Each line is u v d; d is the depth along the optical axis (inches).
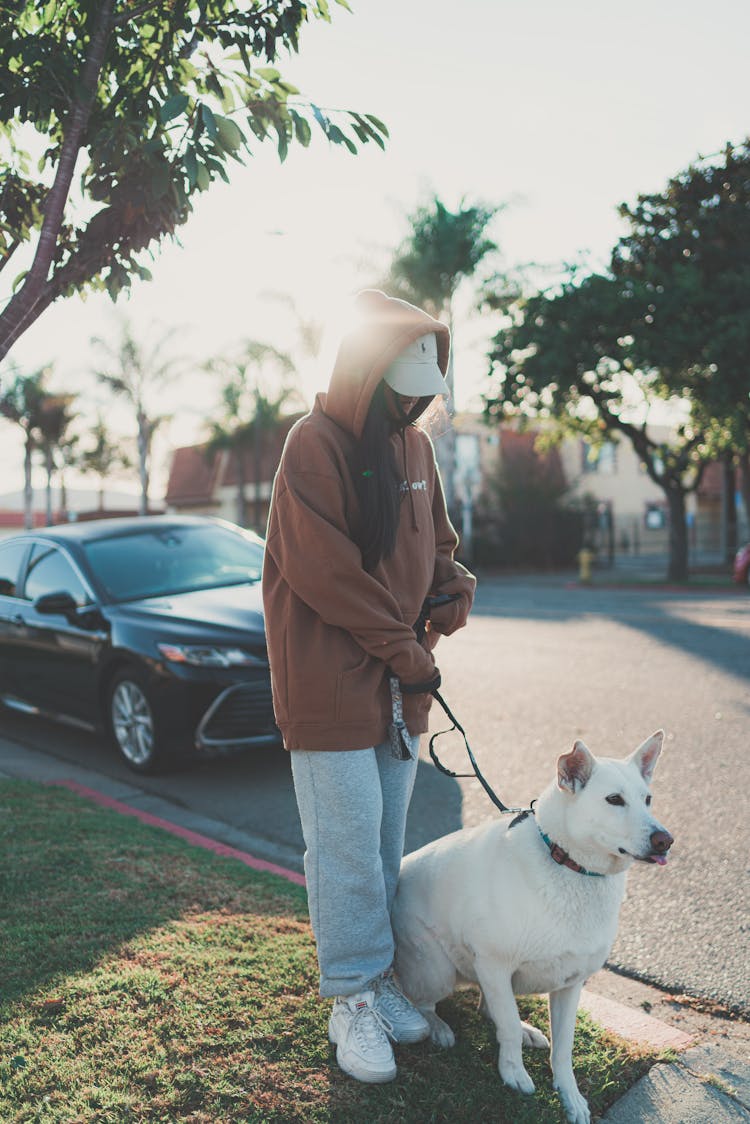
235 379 1444.4
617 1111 90.7
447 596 106.0
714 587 779.4
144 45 118.0
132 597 243.3
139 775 225.1
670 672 339.6
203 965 113.6
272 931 124.2
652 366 744.3
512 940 88.5
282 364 1263.5
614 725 260.8
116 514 1820.9
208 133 96.7
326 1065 94.0
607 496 1686.8
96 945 118.9
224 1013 102.7
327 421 94.5
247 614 228.5
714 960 126.3
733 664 350.6
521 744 244.7
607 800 84.5
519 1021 91.9
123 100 111.9
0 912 129.3
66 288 118.3
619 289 759.7
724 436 810.2
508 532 1241.4
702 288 749.3
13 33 108.3
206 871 147.7
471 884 92.8
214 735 213.6
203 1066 93.1
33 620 258.7
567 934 87.4
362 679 93.8
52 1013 102.5
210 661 213.3
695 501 1705.2
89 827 169.0
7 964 113.5
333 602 90.0
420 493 101.3
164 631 221.1
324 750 93.9
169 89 112.6
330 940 96.3
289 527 91.3
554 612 583.2
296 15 111.7
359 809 94.5
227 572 257.6
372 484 91.9
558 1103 88.7
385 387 93.8
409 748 96.9
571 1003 91.2
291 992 107.7
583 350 761.6
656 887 151.3
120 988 107.5
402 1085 90.9
